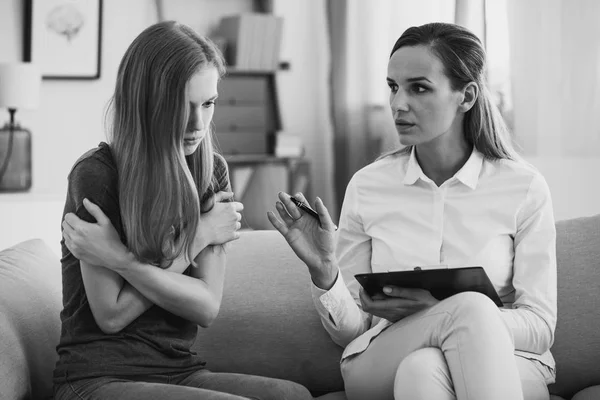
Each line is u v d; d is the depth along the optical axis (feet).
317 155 22.67
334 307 7.51
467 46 7.54
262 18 20.62
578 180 15.99
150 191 6.57
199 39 6.81
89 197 6.55
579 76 16.16
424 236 7.77
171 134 6.62
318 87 22.65
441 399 6.19
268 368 7.85
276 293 8.05
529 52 16.57
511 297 7.67
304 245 7.32
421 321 6.72
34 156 20.11
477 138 7.78
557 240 8.14
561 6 16.24
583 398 7.35
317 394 8.01
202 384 6.68
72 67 19.81
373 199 8.05
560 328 7.73
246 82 20.80
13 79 16.28
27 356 6.86
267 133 21.42
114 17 20.79
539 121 16.55
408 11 19.40
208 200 7.21
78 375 6.38
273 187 21.25
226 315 7.93
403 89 7.51
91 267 6.45
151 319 6.73
